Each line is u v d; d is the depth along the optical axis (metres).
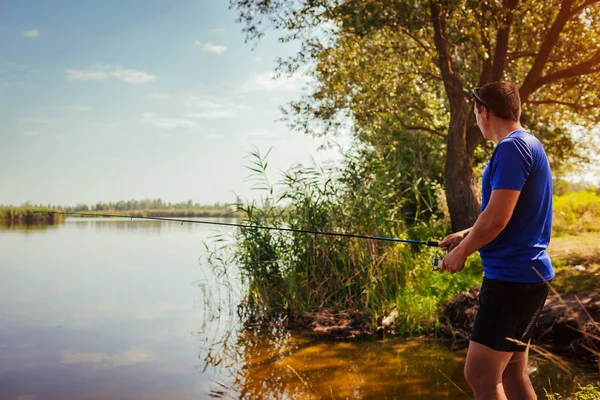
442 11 10.36
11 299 9.22
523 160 2.67
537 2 10.91
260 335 7.09
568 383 4.68
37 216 38.72
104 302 9.02
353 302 8.01
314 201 8.62
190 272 12.32
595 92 12.06
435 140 14.61
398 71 12.74
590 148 14.89
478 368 2.77
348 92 12.90
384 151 10.95
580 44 11.91
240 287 8.81
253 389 5.01
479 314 2.80
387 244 8.16
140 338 6.82
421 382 5.10
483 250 2.83
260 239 8.46
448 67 11.46
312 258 8.23
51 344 6.52
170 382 5.22
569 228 13.88
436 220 12.74
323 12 11.30
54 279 11.34
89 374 5.43
